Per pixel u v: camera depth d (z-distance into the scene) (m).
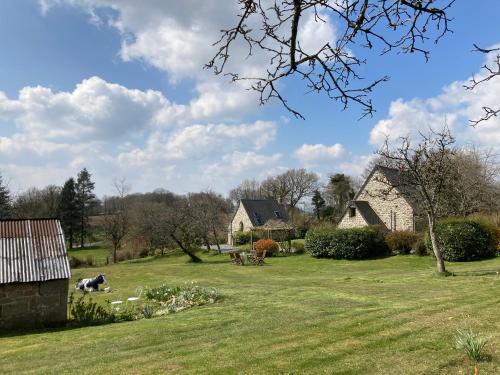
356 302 13.94
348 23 3.51
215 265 35.94
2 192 52.72
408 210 38.00
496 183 36.66
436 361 6.75
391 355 7.29
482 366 6.36
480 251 26.53
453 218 28.38
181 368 7.49
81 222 70.38
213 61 3.89
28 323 15.02
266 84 3.85
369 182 41.59
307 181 79.50
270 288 19.77
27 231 16.30
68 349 10.35
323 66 3.65
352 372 6.63
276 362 7.39
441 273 19.80
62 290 15.61
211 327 11.47
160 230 44.91
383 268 27.19
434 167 20.34
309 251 36.12
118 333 11.83
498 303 11.30
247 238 58.72
